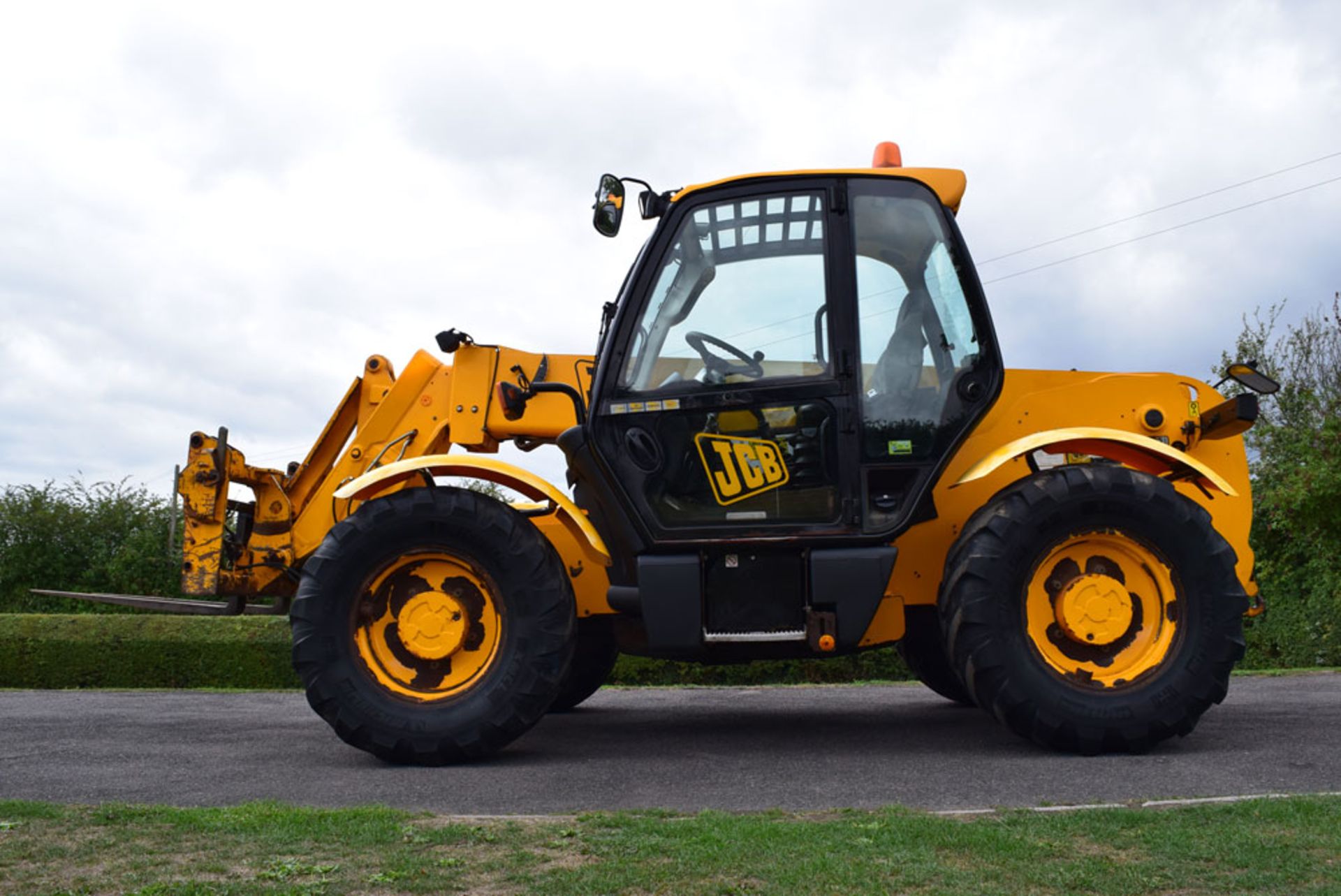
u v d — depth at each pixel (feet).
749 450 14.49
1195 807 10.06
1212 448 16.37
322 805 11.27
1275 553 43.98
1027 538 13.88
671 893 7.61
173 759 14.58
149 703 23.79
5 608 58.23
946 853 8.58
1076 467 14.38
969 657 13.80
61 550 58.90
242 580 17.53
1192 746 14.07
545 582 14.30
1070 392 16.02
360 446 17.61
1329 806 9.81
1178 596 13.93
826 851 8.63
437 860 8.51
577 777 12.75
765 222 15.02
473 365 17.35
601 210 15.02
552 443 17.66
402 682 14.37
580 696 19.98
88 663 39.78
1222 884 7.66
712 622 14.23
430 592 14.56
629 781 12.39
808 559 14.14
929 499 14.55
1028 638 13.85
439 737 13.83
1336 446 40.63
